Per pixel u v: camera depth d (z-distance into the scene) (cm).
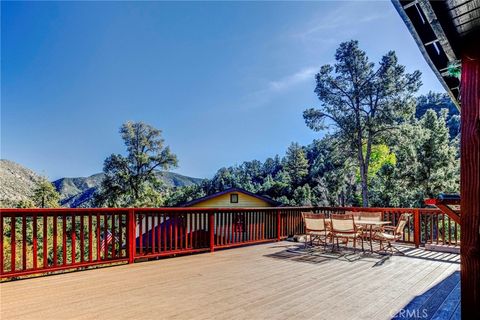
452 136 1881
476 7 161
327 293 344
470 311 167
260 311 290
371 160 2412
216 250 620
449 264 496
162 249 543
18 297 326
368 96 1920
